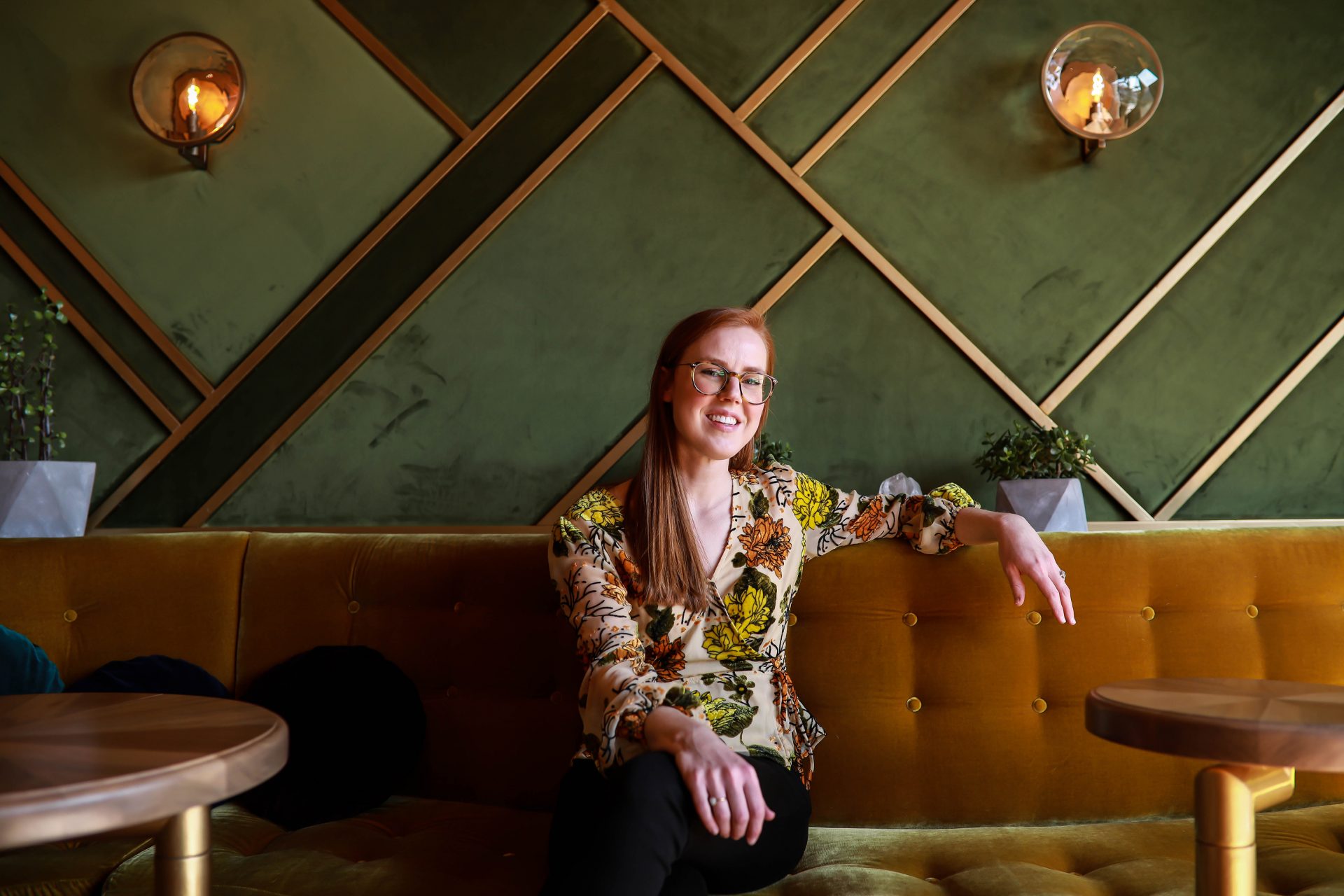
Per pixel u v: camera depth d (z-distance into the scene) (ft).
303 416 7.79
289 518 7.82
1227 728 2.93
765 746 4.25
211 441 7.86
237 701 3.79
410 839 4.87
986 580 5.32
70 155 7.95
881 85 7.74
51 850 4.81
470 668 5.68
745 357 4.53
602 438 7.82
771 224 7.79
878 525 5.24
